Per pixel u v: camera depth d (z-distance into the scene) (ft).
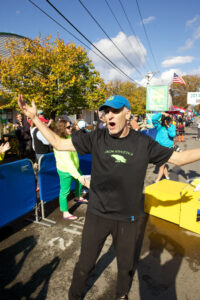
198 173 20.62
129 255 4.93
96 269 7.66
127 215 4.75
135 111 108.88
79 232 10.05
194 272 7.54
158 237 9.74
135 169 4.56
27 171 10.21
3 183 8.99
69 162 9.69
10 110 45.73
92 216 4.97
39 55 35.78
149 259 8.23
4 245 8.99
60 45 37.40
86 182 9.37
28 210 10.33
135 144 4.63
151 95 47.73
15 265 7.80
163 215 11.37
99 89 44.19
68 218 11.17
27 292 6.64
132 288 6.79
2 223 9.02
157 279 7.18
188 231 10.23
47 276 7.30
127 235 4.81
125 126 4.68
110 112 4.56
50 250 8.70
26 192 10.18
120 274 5.12
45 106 37.32
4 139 26.86
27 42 37.37
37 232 10.03
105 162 4.65
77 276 5.04
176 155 4.72
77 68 39.78
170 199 10.95
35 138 15.79
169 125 15.80
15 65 35.96
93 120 87.25
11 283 6.98
